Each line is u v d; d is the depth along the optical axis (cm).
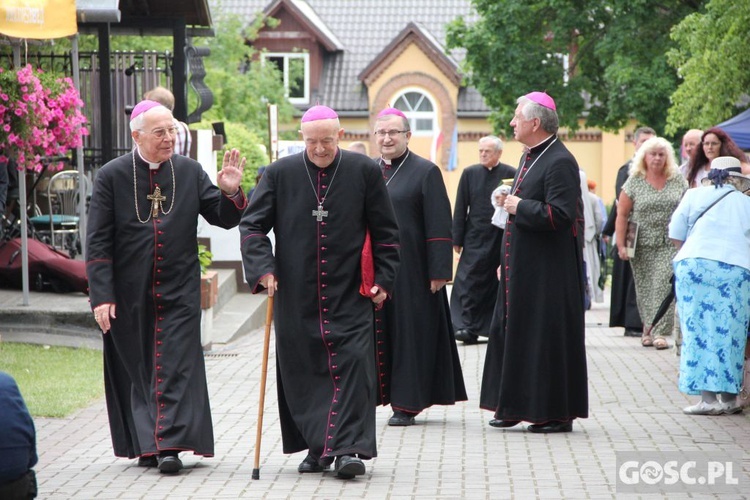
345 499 878
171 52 2383
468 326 1858
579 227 1149
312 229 961
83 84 2167
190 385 971
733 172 1252
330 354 951
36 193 2194
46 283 1816
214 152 2391
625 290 1928
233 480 945
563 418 1132
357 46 6172
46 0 1544
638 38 3797
